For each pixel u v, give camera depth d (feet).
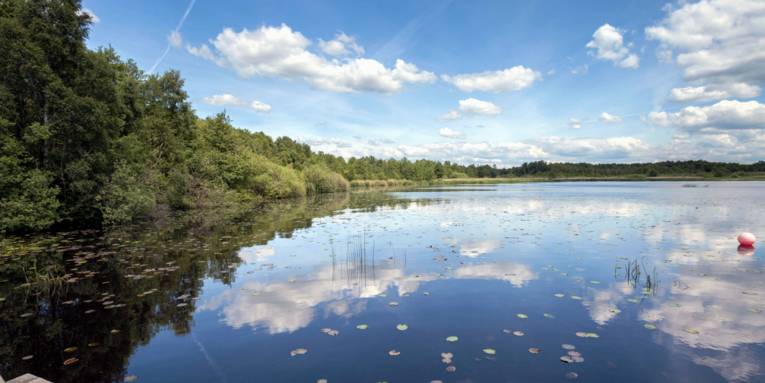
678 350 17.42
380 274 31.48
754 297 24.76
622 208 88.74
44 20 61.52
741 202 103.30
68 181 65.00
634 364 16.14
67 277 31.40
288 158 252.42
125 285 29.04
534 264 34.32
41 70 58.80
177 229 61.93
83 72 67.10
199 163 112.47
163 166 105.40
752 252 38.91
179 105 122.01
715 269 32.01
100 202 67.00
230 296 26.20
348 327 20.51
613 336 18.97
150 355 17.69
